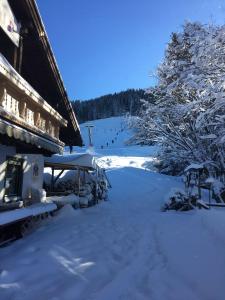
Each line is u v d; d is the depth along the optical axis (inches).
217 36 547.5
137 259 263.4
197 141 929.5
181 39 751.7
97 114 5807.1
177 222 482.3
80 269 229.8
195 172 821.2
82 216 539.5
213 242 304.8
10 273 213.6
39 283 197.9
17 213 327.6
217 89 534.6
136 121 1074.1
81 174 864.3
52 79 461.1
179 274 219.8
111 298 176.1
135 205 876.0
